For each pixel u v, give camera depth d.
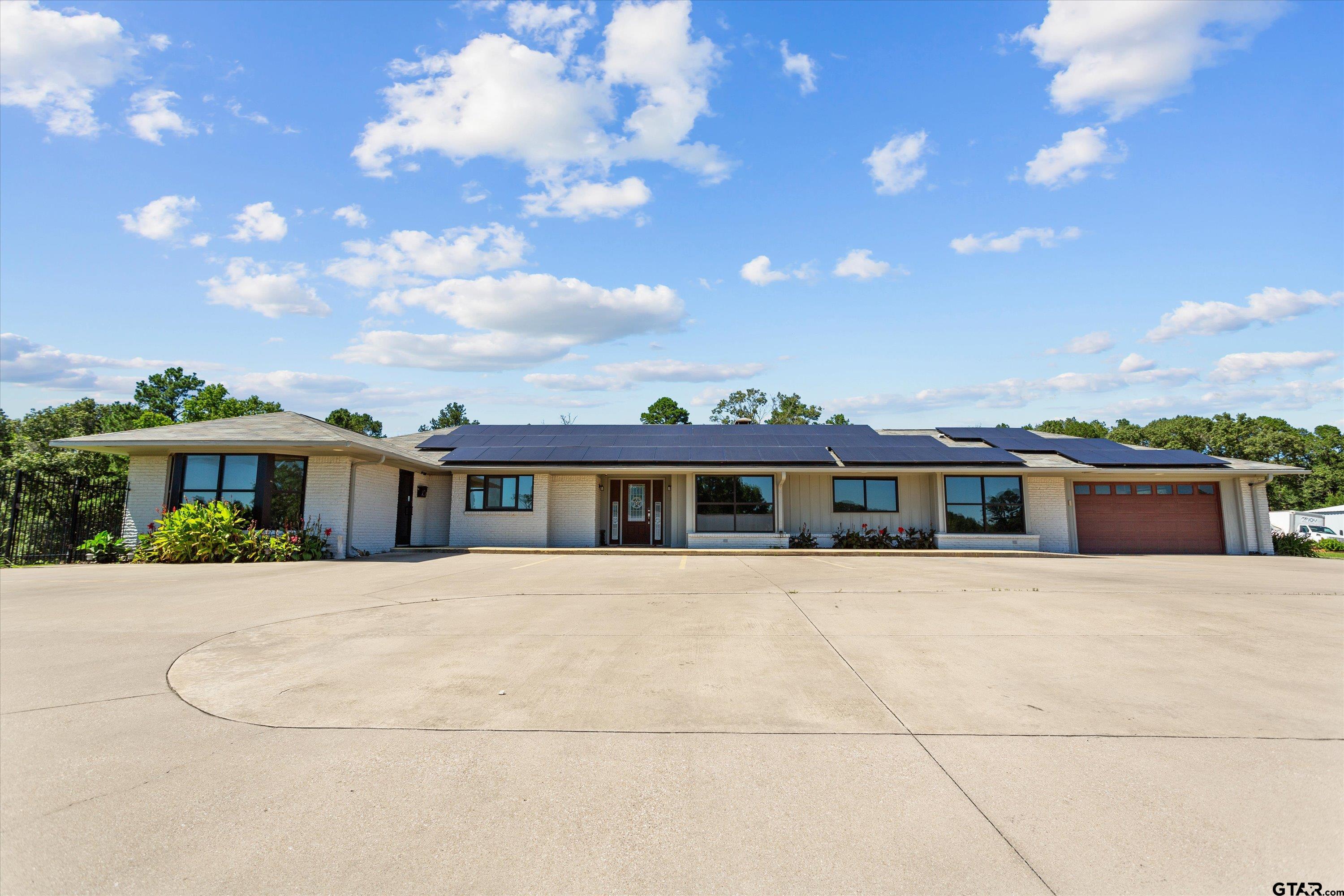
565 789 3.32
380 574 11.77
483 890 2.51
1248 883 2.52
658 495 20.30
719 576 11.73
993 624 7.16
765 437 21.84
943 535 19.11
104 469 23.44
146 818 3.00
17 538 14.98
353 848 2.78
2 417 39.88
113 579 10.92
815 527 19.80
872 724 4.19
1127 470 19.45
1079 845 2.79
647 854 2.75
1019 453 20.98
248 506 14.87
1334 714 4.34
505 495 19.06
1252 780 3.38
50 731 4.02
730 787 3.34
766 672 5.33
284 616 7.56
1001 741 3.90
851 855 2.73
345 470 15.23
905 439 21.66
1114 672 5.30
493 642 6.32
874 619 7.44
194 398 39.12
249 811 3.08
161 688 4.87
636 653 5.91
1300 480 51.69
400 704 4.55
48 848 2.75
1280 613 7.78
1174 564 15.08
